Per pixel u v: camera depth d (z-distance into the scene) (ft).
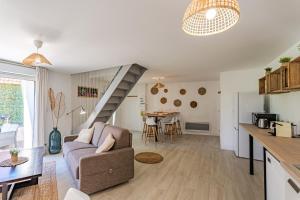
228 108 16.66
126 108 29.09
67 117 17.72
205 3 2.96
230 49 10.11
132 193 8.53
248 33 7.87
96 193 8.51
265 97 13.56
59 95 16.88
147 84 28.25
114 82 14.93
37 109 14.49
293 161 4.78
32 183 7.59
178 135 24.25
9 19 6.59
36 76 14.53
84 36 8.21
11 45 9.45
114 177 9.00
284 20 6.66
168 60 12.68
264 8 5.83
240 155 14.25
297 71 6.83
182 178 10.25
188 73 18.21
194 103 25.62
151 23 6.95
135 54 11.18
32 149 10.08
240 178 10.30
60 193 8.39
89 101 20.57
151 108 28.09
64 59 12.33
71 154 10.11
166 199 7.99
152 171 11.29
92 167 8.26
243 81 16.02
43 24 7.02
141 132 26.71
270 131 9.91
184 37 8.36
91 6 5.75
